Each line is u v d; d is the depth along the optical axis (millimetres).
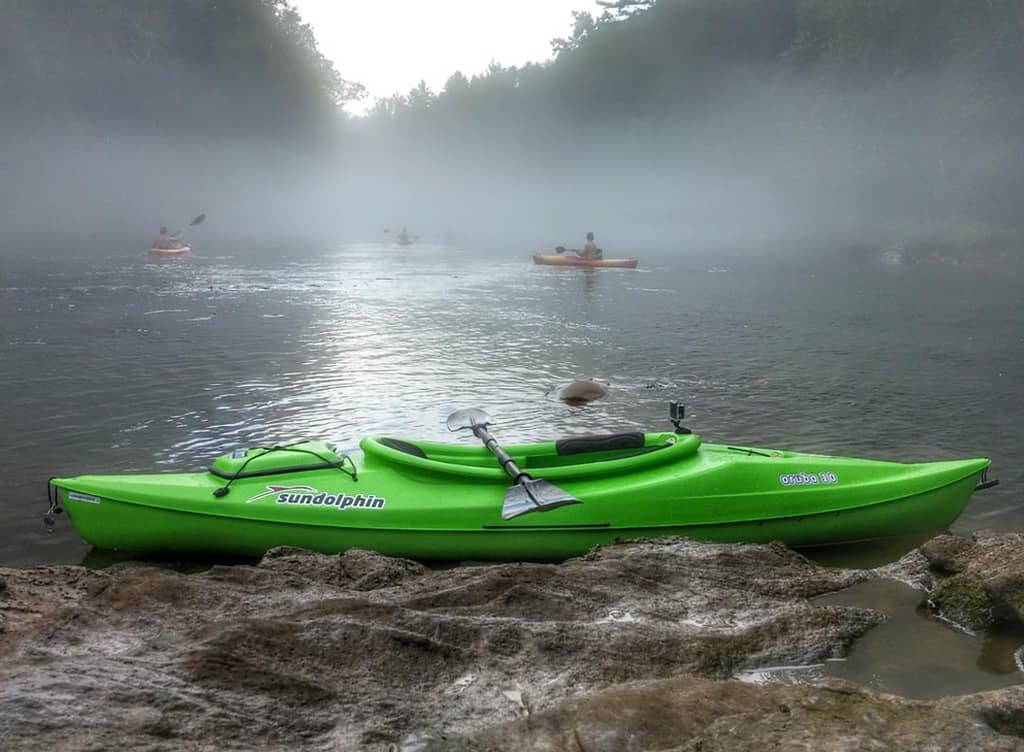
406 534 5590
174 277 26109
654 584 4734
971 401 10352
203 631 3816
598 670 3748
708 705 3279
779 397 10508
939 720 3066
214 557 5785
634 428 9031
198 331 15266
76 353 12953
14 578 4715
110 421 9086
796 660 3982
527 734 3166
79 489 5711
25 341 14000
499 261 35531
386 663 3650
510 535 5609
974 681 3846
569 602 4414
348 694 3439
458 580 4746
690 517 5777
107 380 11078
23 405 9719
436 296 21625
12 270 27703
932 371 12211
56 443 8289
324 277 26859
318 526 5609
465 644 3885
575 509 5629
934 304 20719
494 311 18656
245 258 35625
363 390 10656
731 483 5879
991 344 14695
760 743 2957
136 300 19875
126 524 5699
